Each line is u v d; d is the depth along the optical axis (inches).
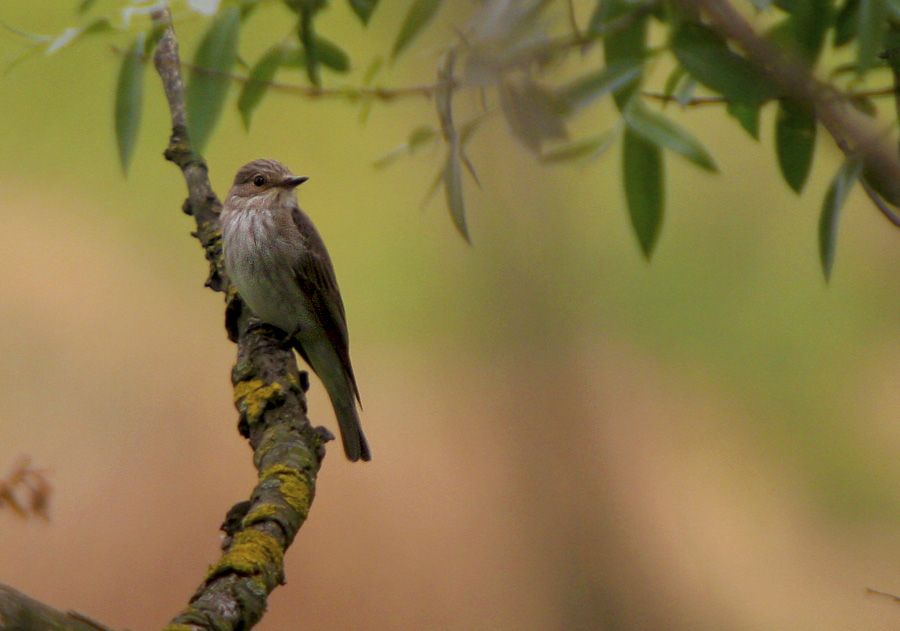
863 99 180.2
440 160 221.5
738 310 536.7
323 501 527.2
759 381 540.7
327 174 573.3
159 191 566.3
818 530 523.8
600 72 165.8
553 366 572.7
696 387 557.3
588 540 530.3
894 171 164.1
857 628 500.4
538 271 580.4
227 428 545.3
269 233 307.4
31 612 116.5
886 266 498.0
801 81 164.9
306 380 254.8
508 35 148.3
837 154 195.5
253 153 563.5
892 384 518.6
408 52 177.0
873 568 511.2
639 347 563.5
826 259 180.5
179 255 573.3
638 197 193.8
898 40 178.2
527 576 520.1
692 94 209.5
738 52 176.4
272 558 175.5
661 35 219.6
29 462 175.2
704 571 521.0
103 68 524.1
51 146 550.0
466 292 591.8
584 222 581.6
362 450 320.2
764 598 509.4
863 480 523.8
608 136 192.4
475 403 573.6
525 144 150.4
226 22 187.2
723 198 526.0
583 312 577.3
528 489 545.3
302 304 310.0
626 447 553.6
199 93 186.1
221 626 156.2
